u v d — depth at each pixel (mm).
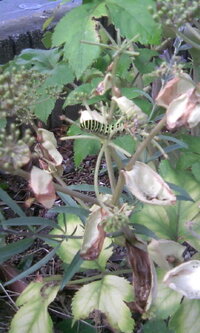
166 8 328
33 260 590
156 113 480
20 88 318
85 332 481
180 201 449
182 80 310
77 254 363
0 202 704
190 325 393
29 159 293
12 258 593
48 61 520
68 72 490
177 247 372
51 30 805
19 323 417
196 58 520
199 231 435
